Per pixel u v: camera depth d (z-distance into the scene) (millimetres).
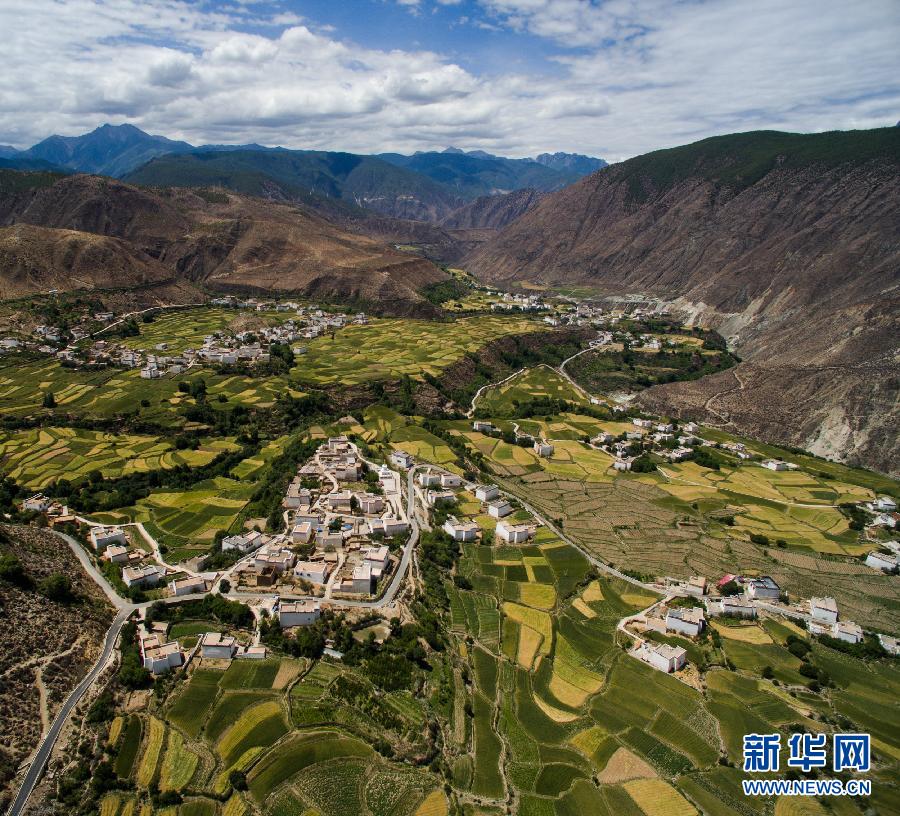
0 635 127875
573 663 150375
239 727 122312
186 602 154375
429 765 119375
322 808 109250
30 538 164625
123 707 125375
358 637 146000
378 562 169500
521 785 118562
